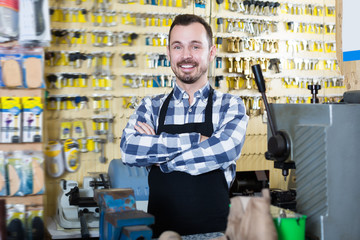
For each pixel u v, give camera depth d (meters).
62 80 4.69
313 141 1.63
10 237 3.26
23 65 3.49
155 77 4.97
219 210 2.16
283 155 1.76
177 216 2.14
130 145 2.24
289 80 5.61
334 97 5.78
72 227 3.75
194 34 2.24
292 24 5.59
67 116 4.70
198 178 2.17
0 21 3.35
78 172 4.68
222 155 2.16
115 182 3.88
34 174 3.43
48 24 3.48
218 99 2.38
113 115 4.84
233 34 5.36
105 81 4.82
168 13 5.02
